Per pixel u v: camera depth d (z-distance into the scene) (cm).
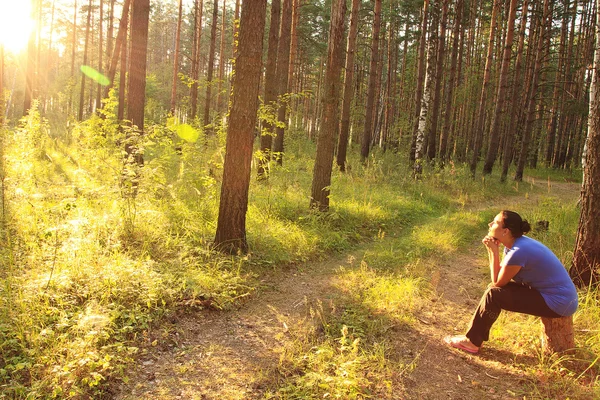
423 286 586
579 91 3009
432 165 1827
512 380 369
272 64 1213
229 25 3441
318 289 567
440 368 386
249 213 805
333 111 879
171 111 2327
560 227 861
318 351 388
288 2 1341
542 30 2031
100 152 977
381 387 349
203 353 389
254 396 332
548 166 3130
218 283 514
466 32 3316
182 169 855
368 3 3081
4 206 600
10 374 312
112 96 1248
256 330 441
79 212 604
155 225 654
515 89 1991
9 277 407
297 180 1220
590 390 347
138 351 375
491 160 1944
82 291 434
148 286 461
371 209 1005
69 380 308
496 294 393
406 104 3528
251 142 620
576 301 374
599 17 495
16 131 1010
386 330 452
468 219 1047
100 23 3153
